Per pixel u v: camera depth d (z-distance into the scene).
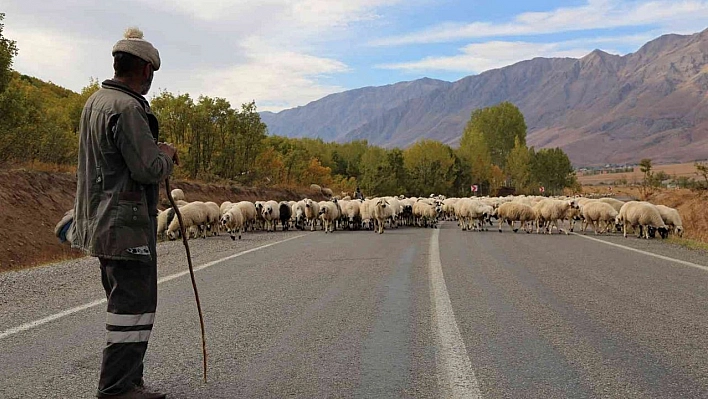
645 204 20.97
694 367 5.38
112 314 4.34
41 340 6.27
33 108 26.75
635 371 5.26
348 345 6.07
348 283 9.86
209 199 36.00
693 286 9.68
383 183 79.75
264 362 5.49
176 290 9.14
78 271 11.77
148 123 4.49
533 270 11.55
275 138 77.06
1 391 4.72
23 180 22.17
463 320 7.18
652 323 7.05
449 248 16.19
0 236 18.25
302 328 6.76
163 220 21.78
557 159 123.50
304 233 23.75
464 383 4.93
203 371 5.19
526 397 4.62
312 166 66.62
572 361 5.55
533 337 6.40
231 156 45.00
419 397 4.62
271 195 45.72
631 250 15.80
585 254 14.65
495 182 114.06
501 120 131.25
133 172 4.25
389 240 19.27
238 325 6.89
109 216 4.26
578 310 7.77
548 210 23.84
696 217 32.94
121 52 4.53
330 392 4.72
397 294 8.86
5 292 9.22
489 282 10.02
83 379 5.02
